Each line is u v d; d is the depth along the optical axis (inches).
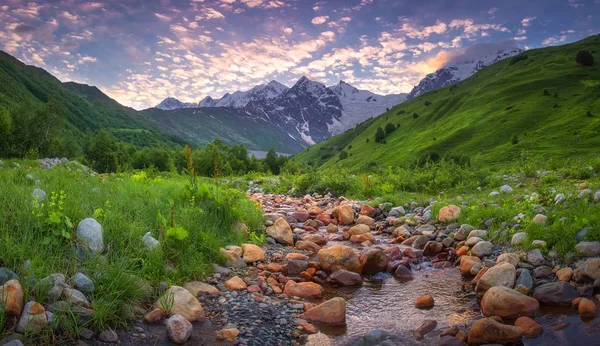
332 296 261.0
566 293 234.1
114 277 201.5
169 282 227.3
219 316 211.2
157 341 178.9
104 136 2571.4
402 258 343.3
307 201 655.8
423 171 833.5
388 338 198.7
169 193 387.2
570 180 694.5
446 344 190.5
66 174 431.2
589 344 188.5
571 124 4261.8
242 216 375.6
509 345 190.2
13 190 271.7
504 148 4224.9
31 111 2103.8
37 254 200.1
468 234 361.7
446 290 270.8
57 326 166.6
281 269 299.4
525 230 317.4
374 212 520.1
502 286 237.0
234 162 3294.8
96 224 233.5
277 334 198.1
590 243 264.5
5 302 159.9
